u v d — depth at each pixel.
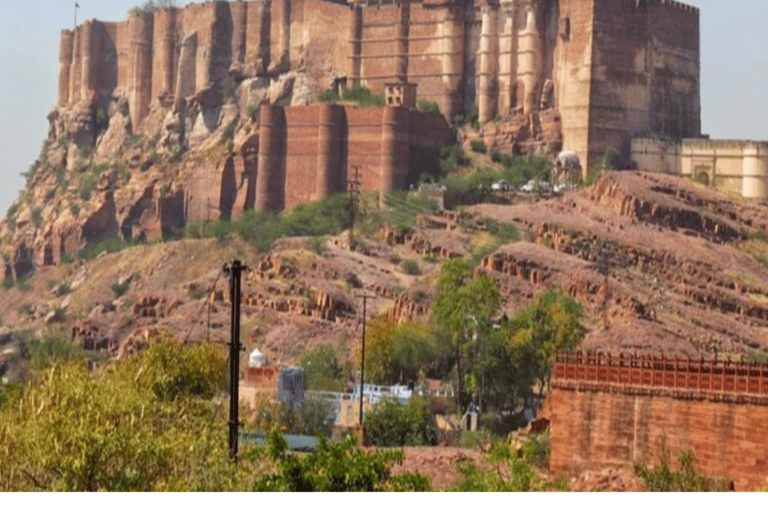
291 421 123.81
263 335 175.50
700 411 78.81
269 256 194.38
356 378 150.00
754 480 76.50
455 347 143.62
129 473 72.62
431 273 189.62
